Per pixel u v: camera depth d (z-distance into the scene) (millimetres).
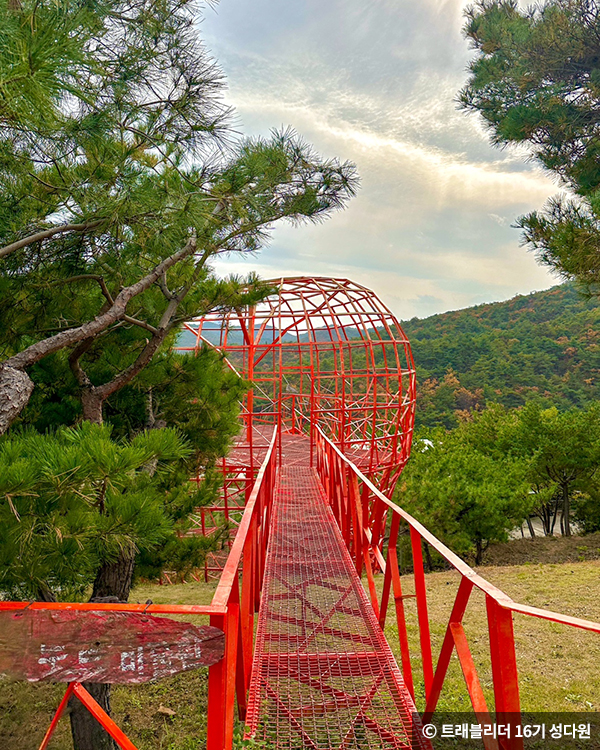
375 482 11500
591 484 19578
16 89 2123
